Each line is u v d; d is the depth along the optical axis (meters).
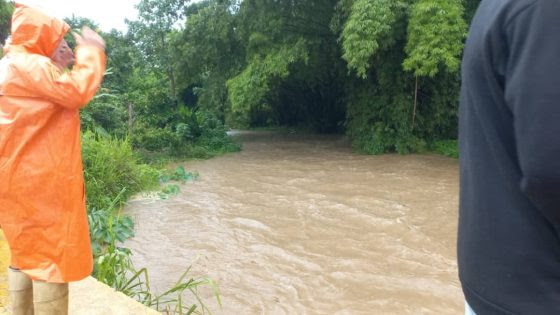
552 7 0.81
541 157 0.78
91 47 1.98
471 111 1.01
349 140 18.52
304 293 5.00
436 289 4.95
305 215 8.02
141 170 10.61
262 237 6.93
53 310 1.99
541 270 0.90
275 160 14.45
